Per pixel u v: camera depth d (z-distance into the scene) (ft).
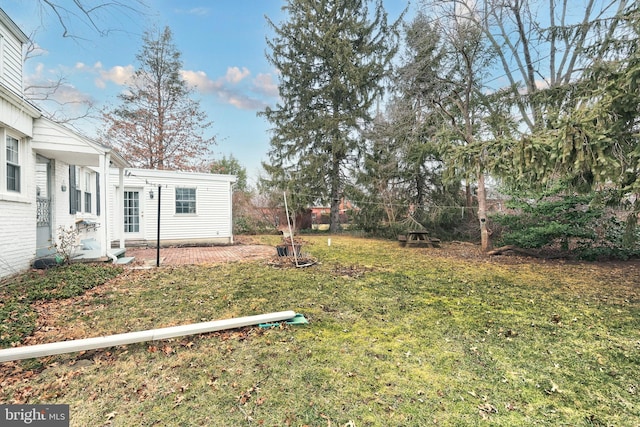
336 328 11.76
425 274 22.13
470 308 14.35
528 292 17.30
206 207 39.40
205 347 10.04
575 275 22.04
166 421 6.62
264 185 57.67
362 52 53.83
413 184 49.73
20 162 19.70
